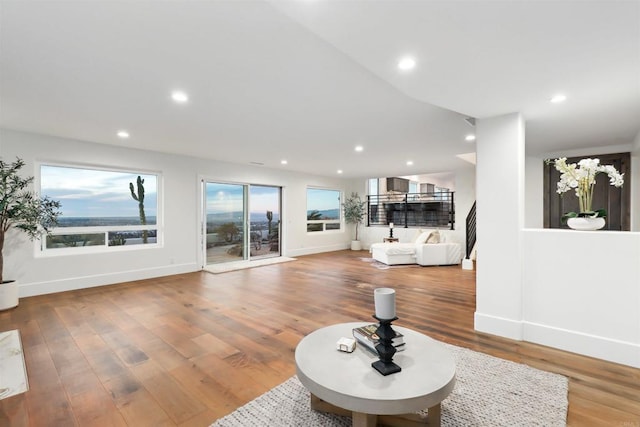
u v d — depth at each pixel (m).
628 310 2.38
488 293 2.96
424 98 2.48
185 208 5.83
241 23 1.70
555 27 1.50
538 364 2.35
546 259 2.71
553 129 3.52
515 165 2.80
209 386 2.07
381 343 1.64
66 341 2.75
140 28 1.75
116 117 3.42
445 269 6.23
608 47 1.69
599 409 1.81
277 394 1.97
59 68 2.25
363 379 1.52
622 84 2.21
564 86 2.24
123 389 2.03
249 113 3.28
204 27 1.74
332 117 3.41
